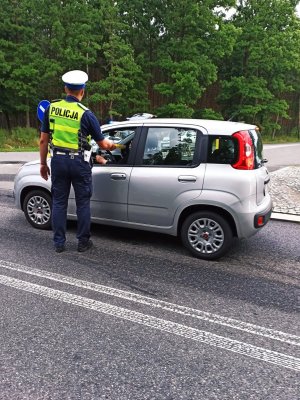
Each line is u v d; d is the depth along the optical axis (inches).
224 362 118.3
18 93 1122.7
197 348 124.9
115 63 1159.0
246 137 191.6
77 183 195.5
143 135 208.5
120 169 211.0
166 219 204.7
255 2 1579.7
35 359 117.3
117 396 102.7
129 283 170.7
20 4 1110.4
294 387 108.1
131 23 1323.8
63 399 101.0
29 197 241.6
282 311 150.0
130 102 1321.4
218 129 194.5
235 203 189.8
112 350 122.6
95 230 245.3
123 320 140.3
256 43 1584.6
